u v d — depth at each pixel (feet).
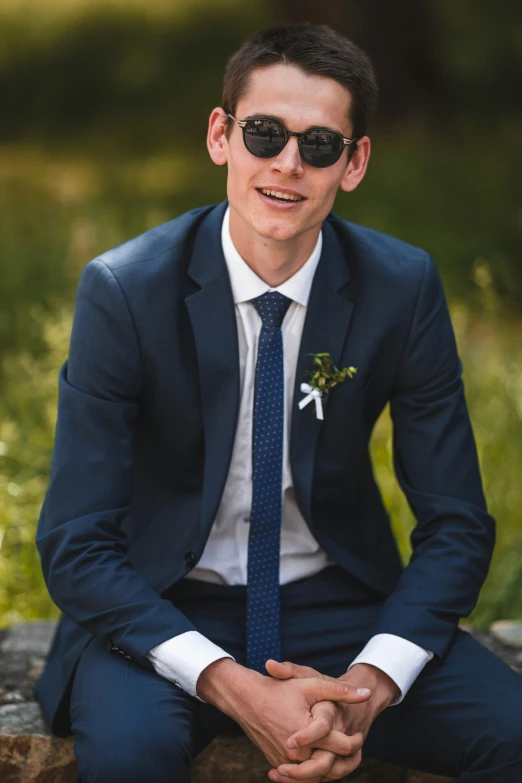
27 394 18.16
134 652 8.34
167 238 9.31
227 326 8.99
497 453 16.84
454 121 49.11
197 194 40.42
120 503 8.84
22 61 62.54
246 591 9.23
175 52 62.23
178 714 8.11
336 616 9.36
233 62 8.93
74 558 8.52
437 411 9.41
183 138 52.01
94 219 31.60
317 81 8.64
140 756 7.73
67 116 56.59
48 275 24.63
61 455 8.84
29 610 13.16
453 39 46.03
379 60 49.21
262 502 9.00
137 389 9.03
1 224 30.17
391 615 8.79
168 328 8.97
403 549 14.19
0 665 10.93
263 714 8.04
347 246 9.60
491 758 8.32
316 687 8.00
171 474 9.30
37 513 14.65
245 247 8.99
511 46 45.42
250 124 8.62
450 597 8.84
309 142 8.61
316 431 9.11
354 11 47.67
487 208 36.91
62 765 9.31
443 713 8.58
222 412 8.96
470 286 29.48
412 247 9.71
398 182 40.45
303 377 9.11
